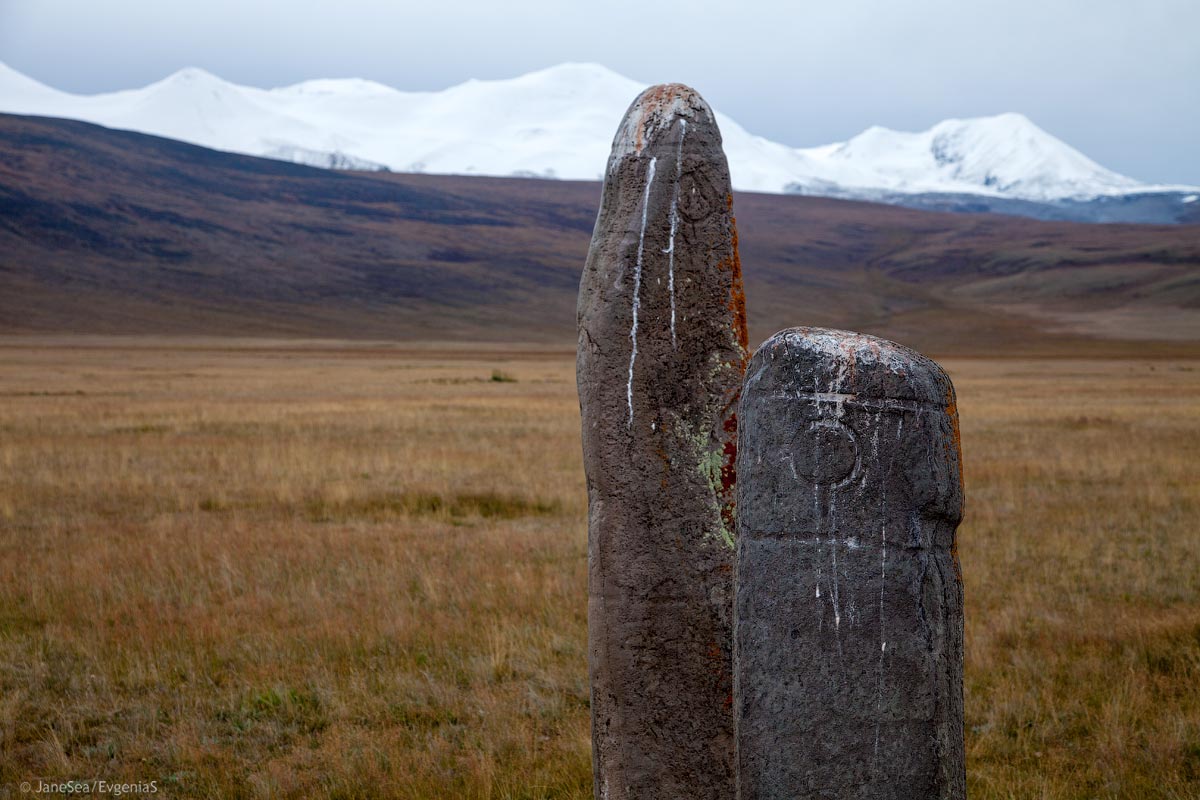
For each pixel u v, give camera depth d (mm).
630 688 4828
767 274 185500
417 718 7246
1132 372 72938
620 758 4844
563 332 141125
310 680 7848
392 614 9438
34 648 8570
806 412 3648
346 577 10883
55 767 6508
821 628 3584
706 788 4809
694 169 4969
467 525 14359
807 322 149125
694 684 4816
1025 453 22344
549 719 7219
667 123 4988
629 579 4828
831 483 3617
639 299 4910
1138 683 7648
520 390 45812
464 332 137125
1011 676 7949
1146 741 6770
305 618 9414
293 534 13195
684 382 4906
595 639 4898
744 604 3689
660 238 4930
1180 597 10297
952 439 3756
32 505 15477
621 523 4848
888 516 3604
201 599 9875
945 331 141750
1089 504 15797
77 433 25172
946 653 3648
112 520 14352
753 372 3773
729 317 4973
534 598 10031
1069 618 9445
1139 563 11734
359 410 32969
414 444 23578
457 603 9922
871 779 3533
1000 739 6844
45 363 70312
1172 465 19984
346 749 6672
